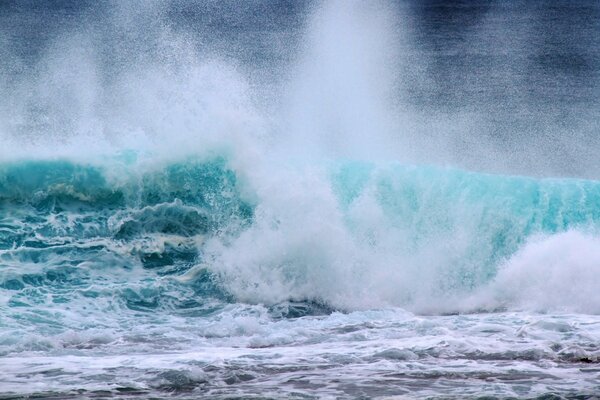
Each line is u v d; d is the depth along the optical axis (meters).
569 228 51.12
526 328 40.72
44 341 37.91
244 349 37.62
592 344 37.97
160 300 46.06
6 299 44.00
